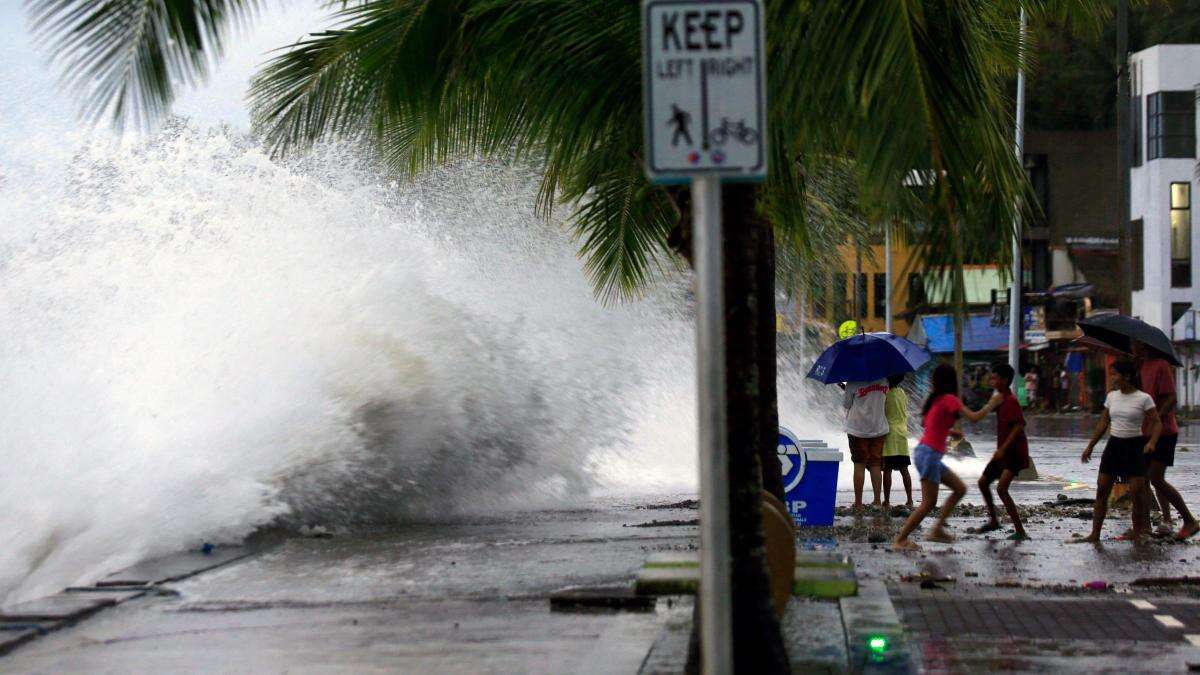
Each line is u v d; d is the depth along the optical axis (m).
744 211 15.05
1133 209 154.62
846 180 26.92
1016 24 29.34
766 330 23.36
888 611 19.88
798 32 14.98
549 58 19.62
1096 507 29.94
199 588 23.05
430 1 20.56
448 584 23.08
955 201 15.06
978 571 24.84
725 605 10.66
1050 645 17.53
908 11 14.44
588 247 28.75
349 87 22.05
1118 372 29.77
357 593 22.23
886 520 34.72
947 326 14.27
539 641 17.83
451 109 22.22
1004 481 30.50
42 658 17.11
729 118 10.76
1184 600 21.34
